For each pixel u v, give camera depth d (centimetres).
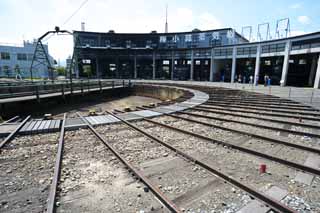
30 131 693
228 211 292
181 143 607
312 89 2400
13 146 573
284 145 583
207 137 633
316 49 2323
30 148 558
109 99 2547
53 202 296
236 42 4328
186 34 4400
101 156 505
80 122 832
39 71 5522
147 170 429
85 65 4634
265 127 772
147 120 902
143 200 321
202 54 4109
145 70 4828
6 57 5053
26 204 309
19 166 446
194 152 533
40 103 1568
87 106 1916
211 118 949
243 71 3884
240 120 923
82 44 4525
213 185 366
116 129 762
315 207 300
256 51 3209
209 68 4216
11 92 1462
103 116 971
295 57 3117
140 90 3128
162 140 631
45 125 768
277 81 3359
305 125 784
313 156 502
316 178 389
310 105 1280
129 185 368
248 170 427
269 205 300
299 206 303
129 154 518
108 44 4666
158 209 298
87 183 374
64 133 705
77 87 2197
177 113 1094
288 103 1377
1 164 456
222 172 393
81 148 561
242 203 310
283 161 454
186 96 1798
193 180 385
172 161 476
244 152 530
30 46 5369
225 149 554
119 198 327
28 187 359
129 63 4812
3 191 345
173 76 4606
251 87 2705
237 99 1597
